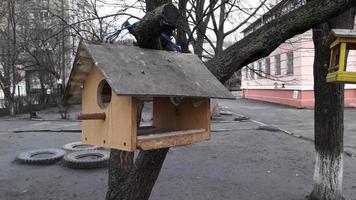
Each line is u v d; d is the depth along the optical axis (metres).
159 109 3.37
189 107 3.20
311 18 3.34
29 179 8.58
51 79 28.22
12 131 15.77
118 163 4.13
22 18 22.22
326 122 6.53
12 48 23.38
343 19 5.95
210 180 8.33
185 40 4.48
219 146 11.91
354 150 11.27
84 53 2.87
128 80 2.59
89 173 8.97
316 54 6.41
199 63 3.24
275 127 15.11
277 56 28.66
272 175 8.74
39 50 19.02
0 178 8.67
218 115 19.67
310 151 11.19
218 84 3.10
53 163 9.88
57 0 20.83
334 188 6.58
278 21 3.45
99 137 2.91
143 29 3.07
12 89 26.08
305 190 7.68
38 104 27.11
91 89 3.03
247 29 9.30
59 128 16.47
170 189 7.70
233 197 7.27
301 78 24.77
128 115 2.65
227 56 3.50
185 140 2.88
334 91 6.41
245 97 37.75
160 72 2.85
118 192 4.03
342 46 3.04
